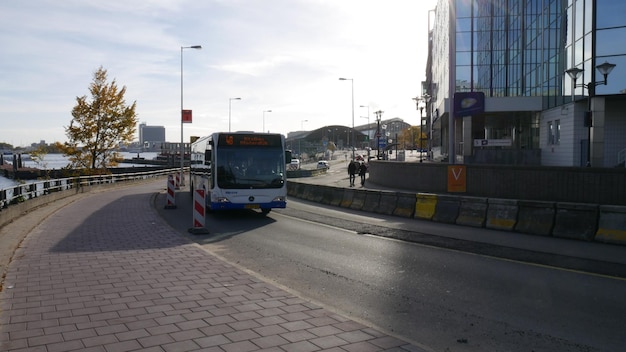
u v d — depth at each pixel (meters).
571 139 30.12
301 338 5.13
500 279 8.25
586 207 12.38
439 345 5.33
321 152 119.81
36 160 51.78
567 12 31.05
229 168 17.09
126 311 6.07
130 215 17.02
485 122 48.84
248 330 5.37
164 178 52.03
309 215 18.52
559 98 33.03
